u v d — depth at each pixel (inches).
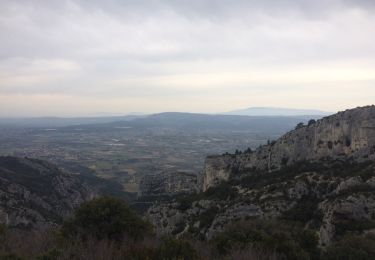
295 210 2578.7
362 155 3149.6
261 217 2586.1
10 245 1450.5
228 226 2025.1
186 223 3053.6
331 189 2672.2
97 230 1657.2
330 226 2158.0
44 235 1622.8
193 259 1378.0
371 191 2330.2
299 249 1717.5
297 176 3041.3
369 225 2078.0
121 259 1328.7
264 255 1546.5
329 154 3489.2
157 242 1628.9
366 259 1678.2
